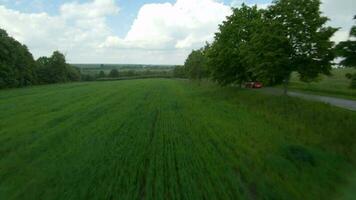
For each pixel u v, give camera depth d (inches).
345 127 672.4
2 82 2571.4
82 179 422.9
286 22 946.7
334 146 551.5
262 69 1000.9
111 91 2284.7
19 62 2930.6
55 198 366.0
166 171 452.4
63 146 613.6
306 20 925.2
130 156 527.8
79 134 719.7
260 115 943.0
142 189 398.9
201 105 1244.5
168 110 1117.1
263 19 1058.1
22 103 1449.3
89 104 1392.7
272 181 400.5
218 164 475.2
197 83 2876.5
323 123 739.4
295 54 956.6
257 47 1011.9
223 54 1446.9
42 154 560.4
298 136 637.9
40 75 3730.3
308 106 960.9
